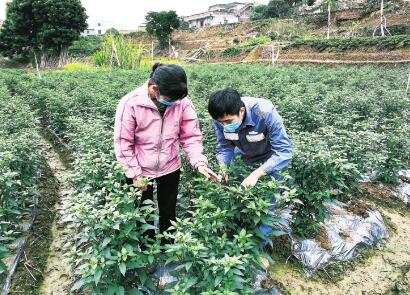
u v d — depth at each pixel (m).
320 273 4.57
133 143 3.71
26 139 5.89
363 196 6.32
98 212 3.19
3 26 43.22
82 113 9.42
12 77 16.75
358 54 28.31
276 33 43.06
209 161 5.61
